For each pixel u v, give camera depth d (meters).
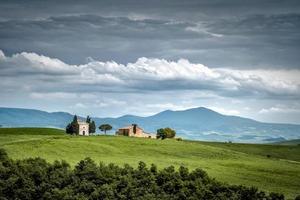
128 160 170.12
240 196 105.69
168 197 104.62
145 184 109.69
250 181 149.25
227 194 106.75
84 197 102.94
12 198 105.50
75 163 153.25
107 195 103.75
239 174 160.38
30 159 121.56
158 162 170.88
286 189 141.00
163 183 110.88
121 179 108.69
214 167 170.62
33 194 106.12
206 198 105.44
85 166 114.94
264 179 155.75
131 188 106.12
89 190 107.12
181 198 105.12
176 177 111.62
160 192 107.00
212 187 108.69
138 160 172.38
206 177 113.00
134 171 115.44
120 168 118.69
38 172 111.00
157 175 112.69
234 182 144.00
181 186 108.25
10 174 110.75
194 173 113.94
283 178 160.88
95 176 111.25
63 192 103.38
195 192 106.12
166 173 112.31
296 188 144.75
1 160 119.56
